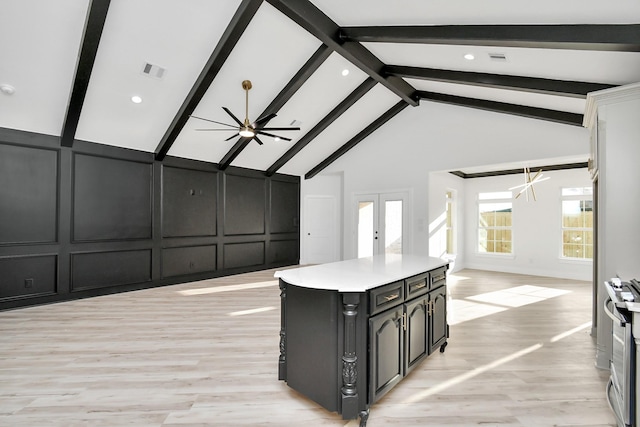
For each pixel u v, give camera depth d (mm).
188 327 3455
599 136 2592
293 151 6809
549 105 4297
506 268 7109
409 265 2598
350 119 6379
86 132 4664
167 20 3473
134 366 2525
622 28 2252
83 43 3346
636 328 1562
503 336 3236
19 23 3146
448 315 3936
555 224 6453
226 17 3549
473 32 2855
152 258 5539
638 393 1551
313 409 1983
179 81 4305
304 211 8367
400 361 2160
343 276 2113
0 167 4094
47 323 3582
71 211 4652
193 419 1863
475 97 5035
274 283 5906
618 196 2496
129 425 1805
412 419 1885
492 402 2062
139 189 5406
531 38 2584
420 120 6203
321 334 1911
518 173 6918
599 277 2568
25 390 2164
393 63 4574
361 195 7137
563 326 3531
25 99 3926
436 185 6457
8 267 4141
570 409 1984
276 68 4457
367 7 3115
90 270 4840
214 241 6500
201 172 6324
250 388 2217
